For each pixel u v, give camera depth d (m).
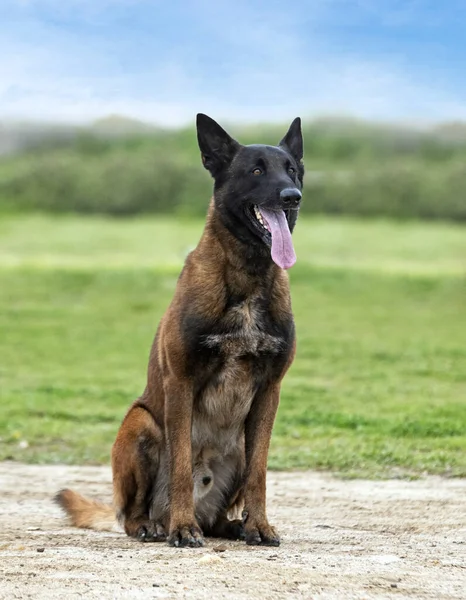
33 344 25.02
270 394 8.06
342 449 13.16
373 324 29.56
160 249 50.84
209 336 7.79
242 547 7.66
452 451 13.09
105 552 7.30
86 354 23.73
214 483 8.34
